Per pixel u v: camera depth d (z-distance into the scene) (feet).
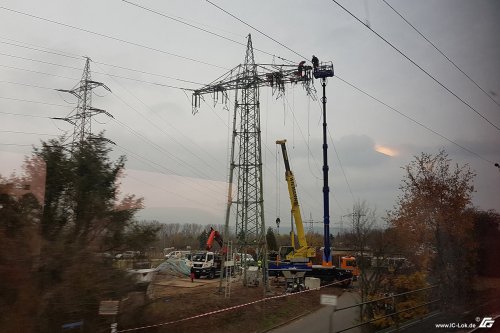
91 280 34.06
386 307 51.01
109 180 41.81
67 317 31.55
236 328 59.47
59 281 32.14
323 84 117.08
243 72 103.40
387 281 55.42
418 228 69.62
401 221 70.33
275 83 103.40
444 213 70.38
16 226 31.53
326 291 99.19
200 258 135.44
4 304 28.73
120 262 40.68
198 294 84.38
